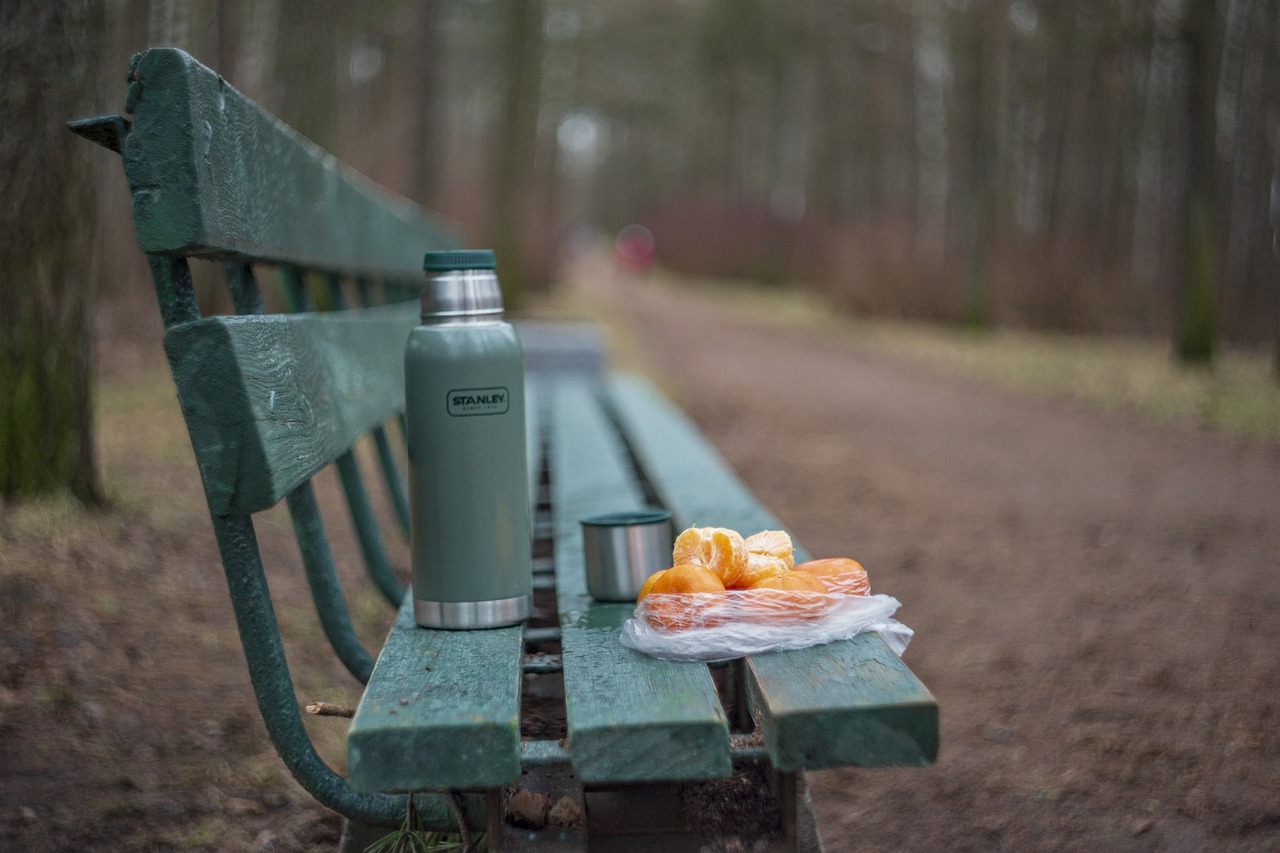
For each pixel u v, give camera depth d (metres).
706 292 35.47
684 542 1.81
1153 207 21.75
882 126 32.50
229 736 2.82
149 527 4.11
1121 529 5.49
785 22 36.69
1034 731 3.15
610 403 6.13
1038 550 5.09
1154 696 3.35
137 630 3.30
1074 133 25.34
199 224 1.56
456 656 1.70
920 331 19.52
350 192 3.13
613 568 2.07
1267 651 3.70
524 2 19.05
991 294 18.56
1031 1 19.22
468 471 1.82
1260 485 6.64
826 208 37.53
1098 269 18.41
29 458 4.02
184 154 1.55
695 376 11.95
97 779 2.56
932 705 1.42
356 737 1.39
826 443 7.98
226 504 1.59
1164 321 17.86
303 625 3.55
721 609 1.69
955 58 22.42
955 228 24.02
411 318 3.71
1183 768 2.88
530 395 6.59
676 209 47.38
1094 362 13.50
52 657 3.04
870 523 5.60
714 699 1.50
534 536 3.10
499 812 1.60
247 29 11.99
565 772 1.83
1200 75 12.62
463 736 1.40
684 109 50.69
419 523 1.85
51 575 3.48
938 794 2.82
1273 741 3.00
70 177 4.01
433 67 16.44
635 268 45.09
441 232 6.33
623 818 1.72
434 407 1.82
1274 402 9.70
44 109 3.91
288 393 1.81
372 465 5.91
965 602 4.32
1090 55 16.92
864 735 1.41
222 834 2.41
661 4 37.94
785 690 1.48
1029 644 3.83
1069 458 7.57
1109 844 2.54
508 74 19.19
